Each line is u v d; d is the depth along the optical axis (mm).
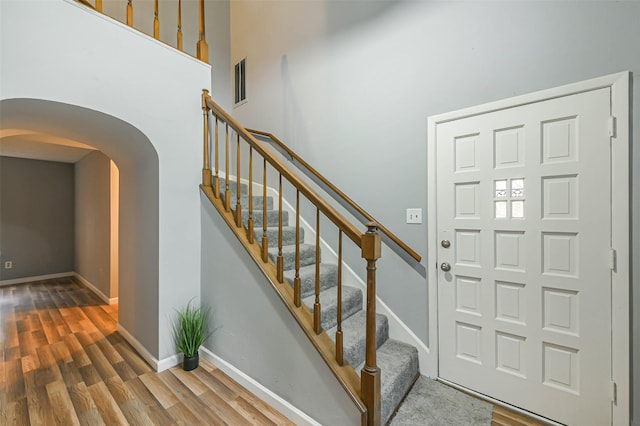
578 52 1604
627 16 1480
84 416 1712
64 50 1721
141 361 2334
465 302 2000
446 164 2068
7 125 2088
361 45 2547
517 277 1806
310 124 2953
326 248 2750
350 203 2521
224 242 2199
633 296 1480
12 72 1546
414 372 2076
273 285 1813
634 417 1473
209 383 2049
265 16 3533
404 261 2266
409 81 2246
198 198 2416
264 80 3521
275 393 1813
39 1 1637
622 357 1493
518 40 1784
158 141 2162
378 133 2428
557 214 1677
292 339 1722
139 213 2439
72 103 1746
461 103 1999
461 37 1998
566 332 1653
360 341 1854
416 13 2213
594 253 1572
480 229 1938
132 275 2590
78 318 3348
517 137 1799
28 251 5223
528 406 1758
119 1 3191
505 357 1846
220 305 2238
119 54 1957
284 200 3158
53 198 5473
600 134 1549
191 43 3725
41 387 1992
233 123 2154
